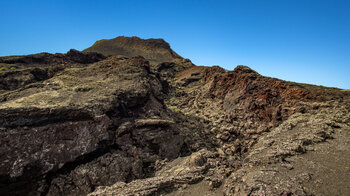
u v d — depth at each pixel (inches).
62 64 1835.6
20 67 2091.5
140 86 1199.6
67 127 769.6
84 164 753.0
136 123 964.6
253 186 527.5
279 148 747.4
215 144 1172.5
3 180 601.3
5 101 922.7
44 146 695.7
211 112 1754.4
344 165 594.2
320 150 709.9
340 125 895.7
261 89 1475.1
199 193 593.0
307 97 1235.2
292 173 579.5
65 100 900.6
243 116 1435.8
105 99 947.3
